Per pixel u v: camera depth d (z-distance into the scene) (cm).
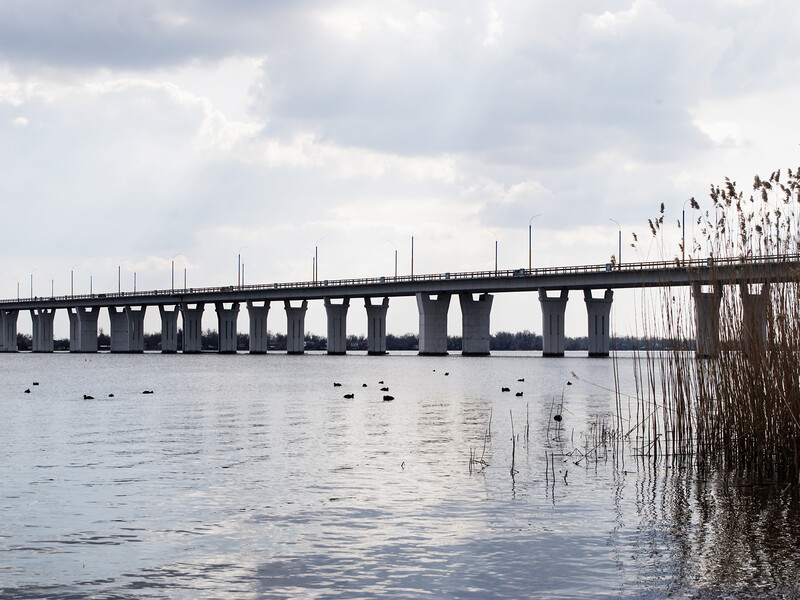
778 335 2069
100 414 4047
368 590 1240
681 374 2255
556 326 15125
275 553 1428
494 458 2439
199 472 2216
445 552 1430
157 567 1352
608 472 2181
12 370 10831
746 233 2155
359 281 17825
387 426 3388
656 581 1269
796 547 1448
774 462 2103
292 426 3406
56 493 1930
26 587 1252
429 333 16712
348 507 1773
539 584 1260
